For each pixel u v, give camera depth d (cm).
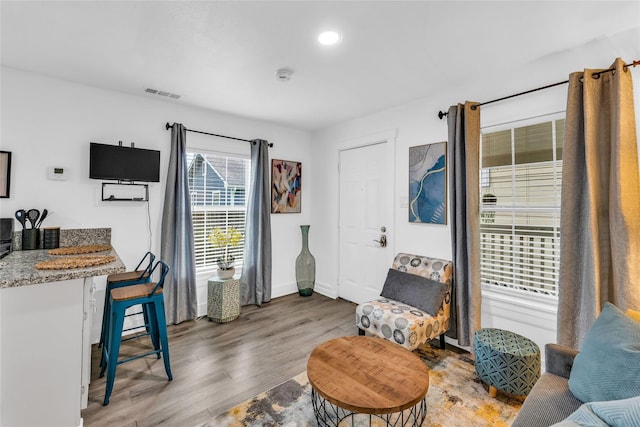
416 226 321
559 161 230
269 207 407
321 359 178
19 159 254
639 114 194
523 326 244
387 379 158
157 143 323
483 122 267
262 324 331
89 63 241
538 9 173
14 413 160
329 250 433
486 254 271
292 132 440
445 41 207
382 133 355
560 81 224
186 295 338
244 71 254
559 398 142
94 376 231
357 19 183
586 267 201
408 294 277
